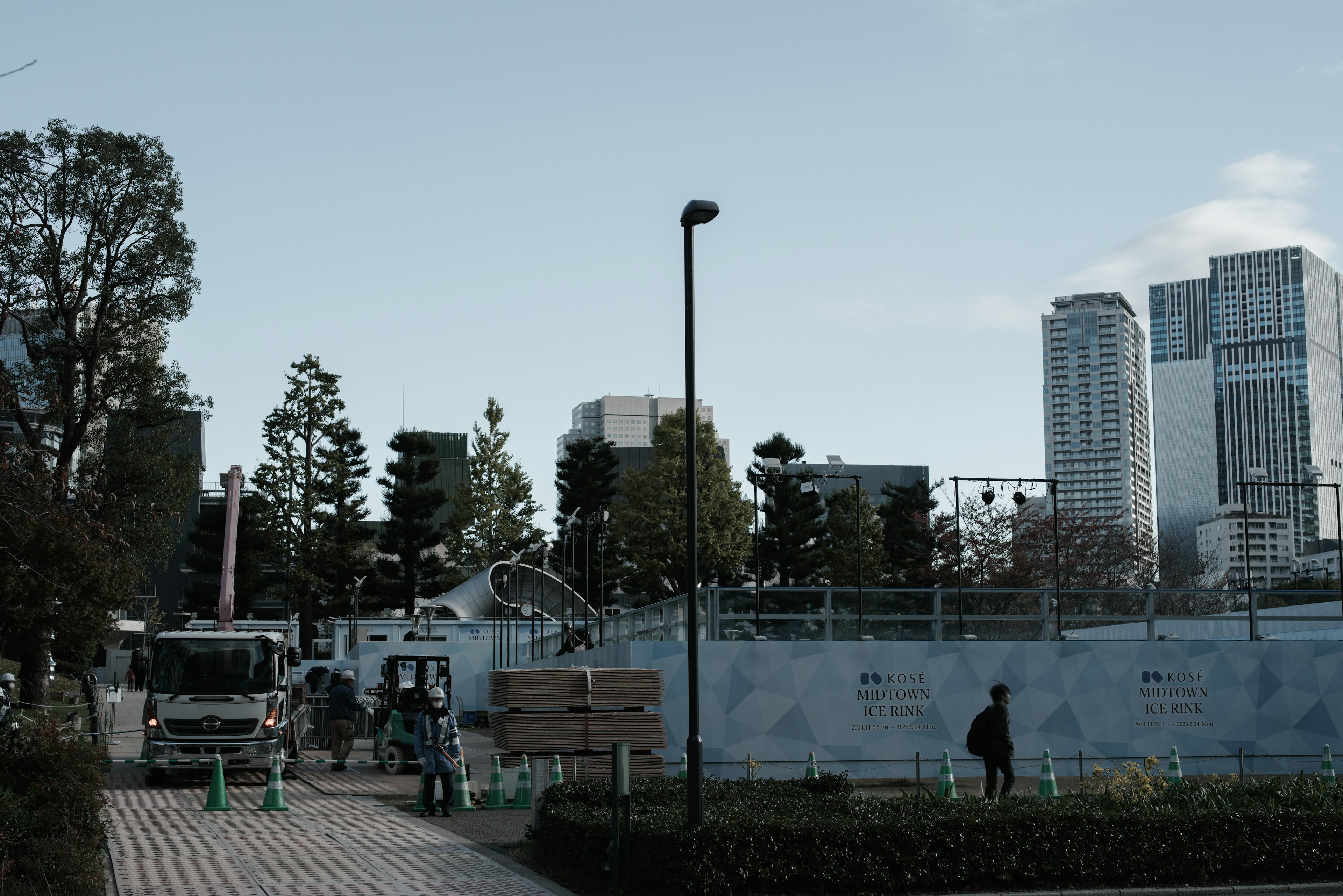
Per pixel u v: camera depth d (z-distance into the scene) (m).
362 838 14.30
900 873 11.30
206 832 14.70
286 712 22.89
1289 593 25.69
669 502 59.81
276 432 65.19
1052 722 22.95
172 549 38.62
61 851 10.38
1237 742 23.50
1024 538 58.22
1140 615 24.92
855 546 62.25
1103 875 11.82
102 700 32.44
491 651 45.62
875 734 22.36
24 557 29.39
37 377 37.06
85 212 36.66
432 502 71.31
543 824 13.03
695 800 11.09
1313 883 12.12
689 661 11.38
